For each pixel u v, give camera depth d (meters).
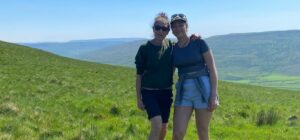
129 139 13.79
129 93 33.84
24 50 86.25
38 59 73.94
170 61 9.82
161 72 9.77
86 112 19.73
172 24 9.43
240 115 25.58
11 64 56.84
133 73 77.75
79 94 29.12
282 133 18.61
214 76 9.34
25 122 14.41
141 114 20.42
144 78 9.88
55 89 31.08
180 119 9.45
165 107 9.99
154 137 9.38
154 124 9.43
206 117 9.41
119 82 47.62
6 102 18.89
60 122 15.70
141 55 9.78
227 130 18.08
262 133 18.00
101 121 17.19
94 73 58.81
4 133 12.49
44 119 15.68
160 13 9.85
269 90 76.06
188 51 9.41
